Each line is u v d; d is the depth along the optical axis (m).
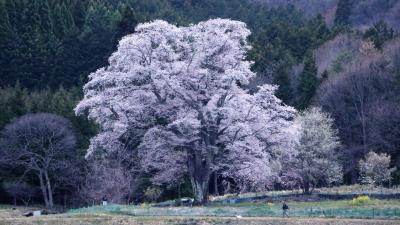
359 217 34.62
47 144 63.19
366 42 81.19
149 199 59.75
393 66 72.88
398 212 34.81
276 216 36.03
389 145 62.53
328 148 52.88
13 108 68.06
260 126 44.09
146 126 45.38
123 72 44.25
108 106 43.41
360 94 69.94
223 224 34.47
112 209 41.19
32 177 64.75
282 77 75.88
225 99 44.47
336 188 54.88
